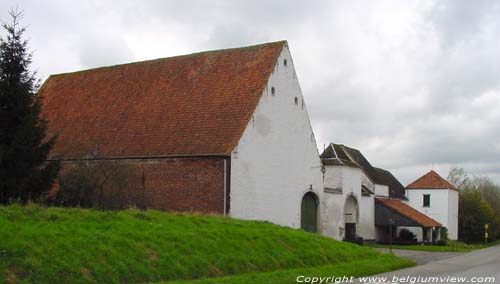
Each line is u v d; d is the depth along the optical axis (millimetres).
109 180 29797
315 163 36781
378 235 51875
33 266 13117
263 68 33438
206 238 18953
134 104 35688
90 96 38406
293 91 35031
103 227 17000
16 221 15516
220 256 17938
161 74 36969
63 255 14047
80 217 17562
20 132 23156
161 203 30844
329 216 38812
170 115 33469
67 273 13516
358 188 44062
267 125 32562
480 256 35438
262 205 31797
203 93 33844
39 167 24828
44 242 14258
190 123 32250
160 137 32250
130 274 14742
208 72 35188
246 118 30969
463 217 75125
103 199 28719
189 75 35719
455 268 24656
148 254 16031
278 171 33312
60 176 28625
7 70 23750
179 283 14773
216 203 29359
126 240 16125
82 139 34719
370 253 25688
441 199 66375
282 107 33969
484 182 118562
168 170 30922
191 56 37062
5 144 23438
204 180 29828
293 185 34594
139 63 38875
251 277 16688
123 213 19656
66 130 36188
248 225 23359
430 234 56938
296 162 35000
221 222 22594
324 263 21641
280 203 33344
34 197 24219
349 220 43656
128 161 32062
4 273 12523
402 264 24938
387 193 58844
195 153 30156
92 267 14148
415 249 43219
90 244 15055
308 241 23250
